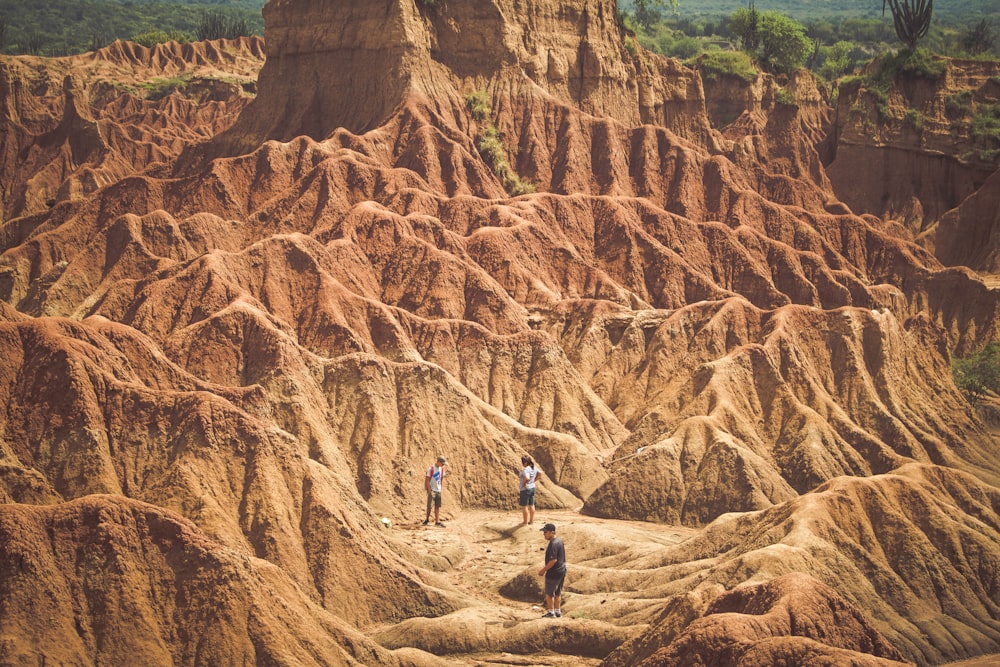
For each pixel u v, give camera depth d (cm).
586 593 9775
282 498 9419
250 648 7456
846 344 15500
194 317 14675
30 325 9956
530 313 17288
